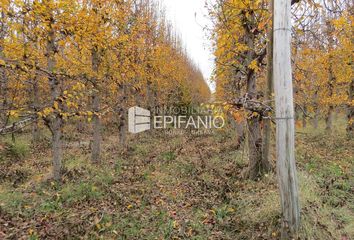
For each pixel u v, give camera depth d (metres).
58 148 7.26
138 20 10.73
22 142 11.98
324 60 11.02
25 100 9.86
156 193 6.45
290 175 3.84
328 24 9.77
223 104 5.00
